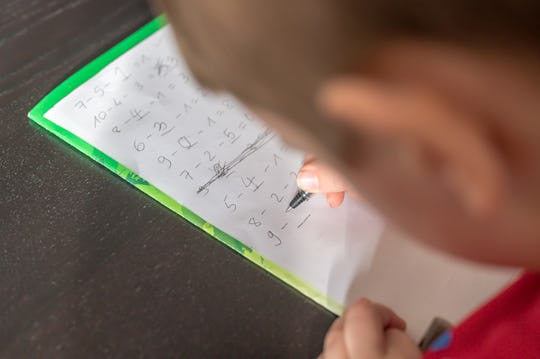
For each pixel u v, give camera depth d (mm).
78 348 400
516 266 352
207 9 285
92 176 452
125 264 424
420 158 276
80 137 462
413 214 309
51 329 404
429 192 293
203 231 435
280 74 282
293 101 287
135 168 452
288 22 272
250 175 456
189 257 427
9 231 431
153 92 487
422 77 263
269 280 423
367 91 247
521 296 425
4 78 494
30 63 502
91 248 427
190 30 296
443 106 253
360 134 278
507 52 279
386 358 398
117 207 441
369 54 270
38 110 474
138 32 519
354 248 437
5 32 519
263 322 412
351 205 450
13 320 405
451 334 416
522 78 277
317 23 269
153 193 443
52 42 514
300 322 414
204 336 406
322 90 275
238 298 417
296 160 465
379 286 428
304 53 275
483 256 333
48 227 434
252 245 431
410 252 438
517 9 279
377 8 267
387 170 290
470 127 255
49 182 449
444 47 270
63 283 417
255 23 277
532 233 314
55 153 461
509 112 278
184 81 494
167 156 458
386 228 443
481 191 264
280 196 450
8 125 472
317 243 436
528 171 291
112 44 515
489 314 421
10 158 458
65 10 532
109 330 405
